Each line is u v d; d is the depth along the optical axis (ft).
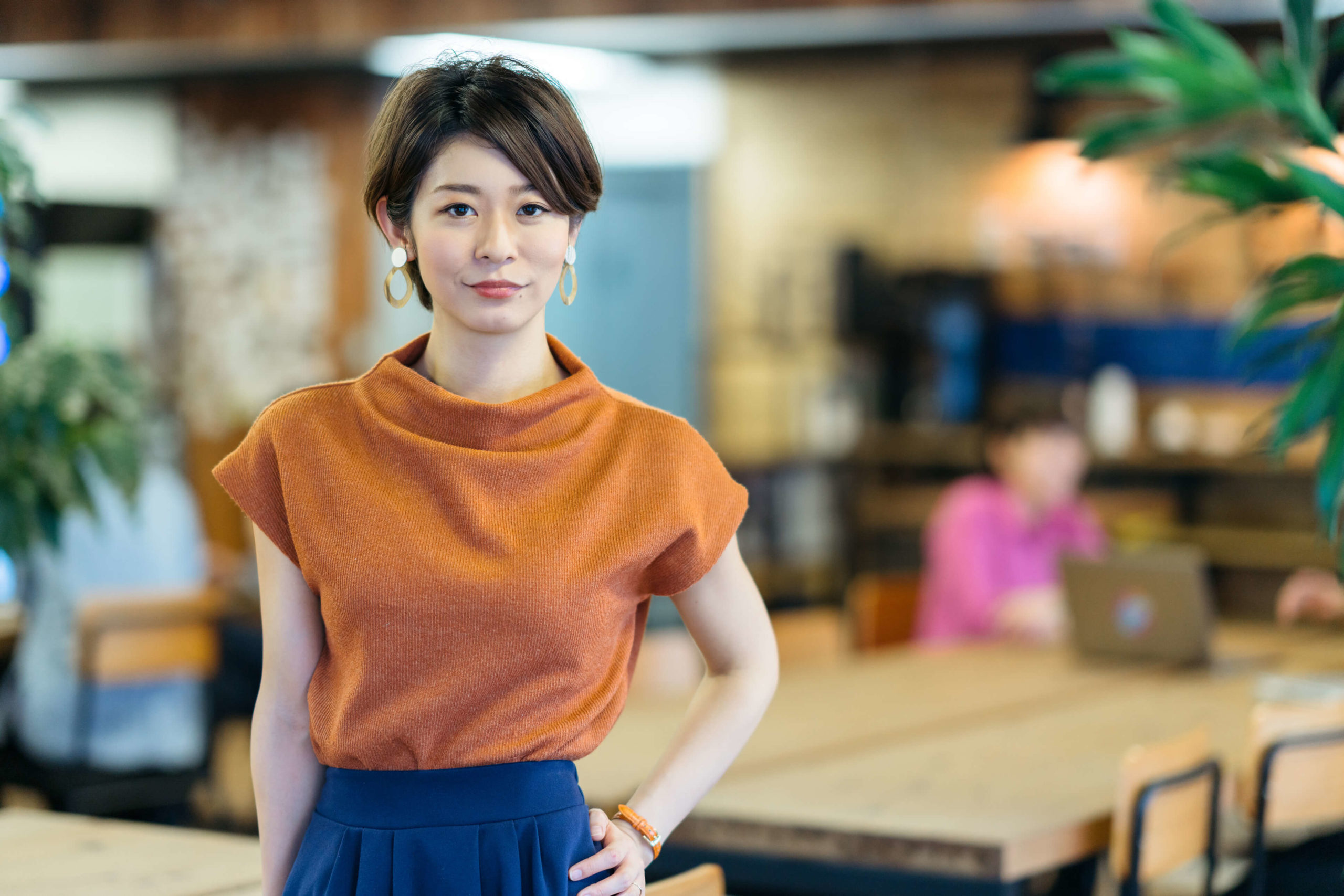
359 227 26.45
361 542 4.71
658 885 5.69
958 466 23.59
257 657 15.03
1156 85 9.25
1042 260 23.48
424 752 4.75
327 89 26.43
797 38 20.33
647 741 10.28
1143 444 22.33
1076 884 9.68
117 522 14.11
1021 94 23.73
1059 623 15.65
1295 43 8.88
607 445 5.00
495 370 4.95
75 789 12.90
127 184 28.12
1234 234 21.74
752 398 26.50
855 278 25.05
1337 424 8.03
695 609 5.28
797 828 8.29
